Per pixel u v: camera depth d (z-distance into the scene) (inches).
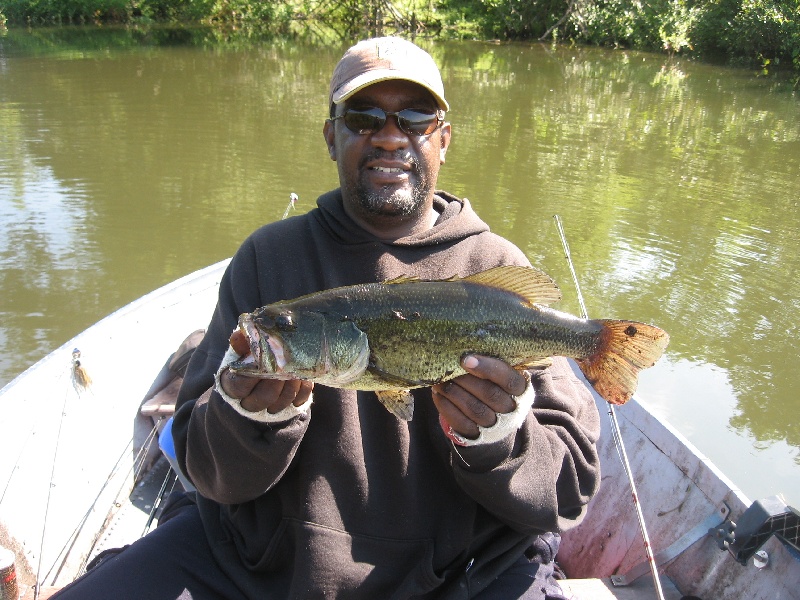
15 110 214.2
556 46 461.7
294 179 163.3
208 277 73.5
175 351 68.4
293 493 33.9
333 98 36.8
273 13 467.2
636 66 394.3
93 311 106.2
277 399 29.5
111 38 392.5
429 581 33.4
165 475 60.5
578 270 128.1
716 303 118.3
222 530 35.9
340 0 478.0
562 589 40.9
